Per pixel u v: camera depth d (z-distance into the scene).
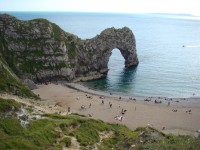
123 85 142.88
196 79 154.88
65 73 144.88
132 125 91.69
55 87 133.12
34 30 145.75
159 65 188.88
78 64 155.00
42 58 142.88
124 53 180.62
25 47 142.38
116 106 109.56
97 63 163.38
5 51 138.50
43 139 49.75
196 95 129.62
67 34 158.00
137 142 55.00
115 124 81.75
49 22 153.12
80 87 135.75
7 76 109.31
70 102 112.44
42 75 140.25
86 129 62.06
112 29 172.38
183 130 88.81
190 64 194.62
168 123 94.75
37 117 63.91
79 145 52.66
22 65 138.50
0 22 141.75
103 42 166.12
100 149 53.19
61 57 146.00
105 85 142.38
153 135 59.50
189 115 102.69
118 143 58.12
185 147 44.97
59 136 54.16
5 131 50.47
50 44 146.00
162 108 109.38
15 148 42.66
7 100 60.69
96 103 112.56
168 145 47.47
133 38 179.88
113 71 171.50
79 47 157.62
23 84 116.31
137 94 129.12
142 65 187.88
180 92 133.12
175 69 178.00
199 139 48.75
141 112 104.06
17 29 143.38
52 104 105.44
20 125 54.03
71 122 62.81
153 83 146.62
